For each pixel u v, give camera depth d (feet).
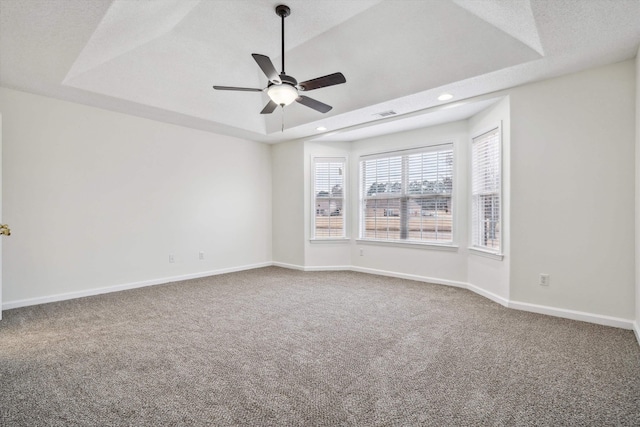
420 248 15.52
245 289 13.91
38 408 5.52
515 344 8.15
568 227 10.01
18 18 7.29
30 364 7.09
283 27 9.12
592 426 5.07
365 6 9.02
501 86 10.83
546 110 10.29
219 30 10.40
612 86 9.27
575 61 9.11
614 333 8.80
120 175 13.65
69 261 12.32
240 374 6.68
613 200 9.32
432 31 9.23
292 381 6.42
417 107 12.93
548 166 10.30
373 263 17.34
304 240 18.22
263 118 16.15
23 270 11.30
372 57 10.64
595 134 9.55
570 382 6.34
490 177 12.54
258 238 19.24
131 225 14.01
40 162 11.62
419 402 5.70
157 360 7.30
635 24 7.39
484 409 5.50
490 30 8.66
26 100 11.29
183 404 5.65
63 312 10.72
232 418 5.27
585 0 6.91
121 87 11.48
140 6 7.79
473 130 13.48
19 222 11.21
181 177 15.71
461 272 14.28
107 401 5.73
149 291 13.53
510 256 11.12
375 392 6.03
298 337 8.66
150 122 14.57
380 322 9.81
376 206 17.37
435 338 8.57
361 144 17.74
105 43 9.06
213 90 13.26
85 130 12.65
